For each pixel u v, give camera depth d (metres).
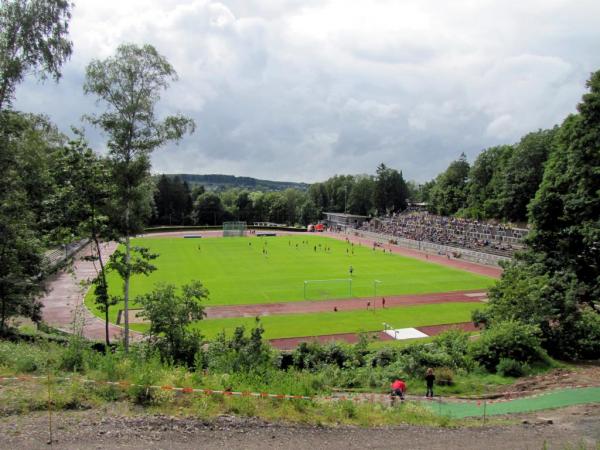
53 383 13.27
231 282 64.06
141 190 30.80
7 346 17.44
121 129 29.53
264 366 20.70
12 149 26.34
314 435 11.90
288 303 52.12
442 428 13.73
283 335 39.50
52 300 51.19
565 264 33.50
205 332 39.94
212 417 12.05
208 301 52.50
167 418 11.60
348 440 11.80
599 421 14.95
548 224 35.50
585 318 29.27
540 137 105.94
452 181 155.50
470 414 16.88
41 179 29.62
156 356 18.75
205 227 160.50
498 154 130.12
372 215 187.38
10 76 25.17
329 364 26.66
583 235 31.28
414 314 47.38
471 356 25.95
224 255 93.19
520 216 109.81
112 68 29.36
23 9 25.19
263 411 13.13
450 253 97.50
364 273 73.94
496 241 96.44
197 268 75.88
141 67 29.80
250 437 11.22
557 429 13.98
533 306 28.95
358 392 21.47
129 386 13.18
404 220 146.12
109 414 11.58
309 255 95.00
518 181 107.69
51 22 25.67
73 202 30.53
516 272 31.70
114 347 28.66
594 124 32.03
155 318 24.91
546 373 23.45
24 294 30.36
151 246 108.56
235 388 14.72
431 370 21.55
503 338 25.36
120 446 9.85
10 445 9.50
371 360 27.19
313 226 167.25
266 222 194.62
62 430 10.43
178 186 174.50
